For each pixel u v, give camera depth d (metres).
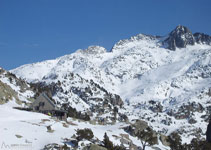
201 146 81.88
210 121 89.69
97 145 74.69
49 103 114.69
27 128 79.12
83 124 111.12
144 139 93.94
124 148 85.25
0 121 81.25
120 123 125.25
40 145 70.94
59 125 90.25
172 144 90.38
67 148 71.38
